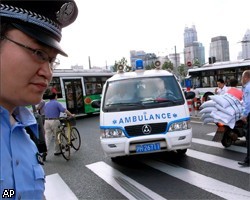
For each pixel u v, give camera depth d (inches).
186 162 251.9
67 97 703.1
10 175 38.9
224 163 241.3
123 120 236.1
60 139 291.4
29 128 51.4
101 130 242.7
